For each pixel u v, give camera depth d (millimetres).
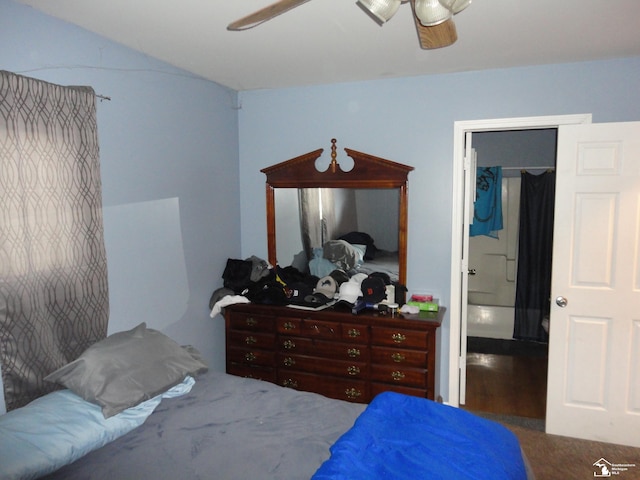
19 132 1805
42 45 1991
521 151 4461
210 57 2660
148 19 2080
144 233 2621
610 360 2732
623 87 2730
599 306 2725
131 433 1737
